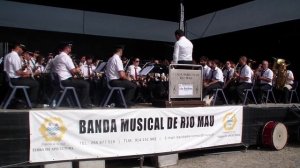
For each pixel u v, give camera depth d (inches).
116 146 205.2
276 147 275.9
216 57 436.8
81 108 208.8
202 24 447.5
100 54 459.2
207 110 241.4
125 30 473.1
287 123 296.7
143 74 287.3
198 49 466.9
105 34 460.4
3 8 401.1
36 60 338.0
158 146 219.9
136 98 305.7
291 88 326.6
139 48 483.2
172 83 228.8
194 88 240.5
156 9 429.4
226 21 409.4
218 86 281.7
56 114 188.1
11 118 179.3
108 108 210.7
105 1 395.5
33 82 206.8
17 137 180.5
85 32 449.7
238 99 293.7
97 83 289.3
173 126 225.8
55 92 219.1
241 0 373.4
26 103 209.0
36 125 183.2
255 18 371.2
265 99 323.9
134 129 210.8
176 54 241.3
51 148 187.0
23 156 181.8
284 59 346.9
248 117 270.7
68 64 220.8
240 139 262.7
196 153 269.0
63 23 436.8
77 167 200.8
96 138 198.8
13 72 211.5
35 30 421.1
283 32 342.3
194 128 235.3
